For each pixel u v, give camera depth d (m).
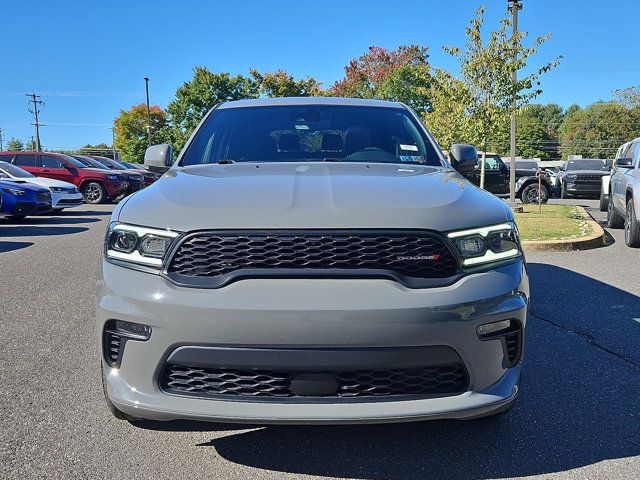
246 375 2.38
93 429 3.02
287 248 2.39
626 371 3.87
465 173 4.16
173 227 2.46
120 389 2.49
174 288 2.39
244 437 2.96
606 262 7.85
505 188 19.28
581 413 3.24
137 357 2.44
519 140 97.06
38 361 3.99
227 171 3.28
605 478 2.59
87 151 79.50
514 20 14.10
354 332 2.30
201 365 2.36
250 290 2.33
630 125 85.25
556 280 6.64
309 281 2.35
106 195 19.86
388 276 2.37
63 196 15.52
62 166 19.61
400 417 2.36
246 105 4.40
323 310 2.29
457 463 2.72
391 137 4.00
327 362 2.31
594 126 88.06
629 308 5.42
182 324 2.34
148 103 52.72
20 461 2.70
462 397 2.44
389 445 2.88
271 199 2.59
